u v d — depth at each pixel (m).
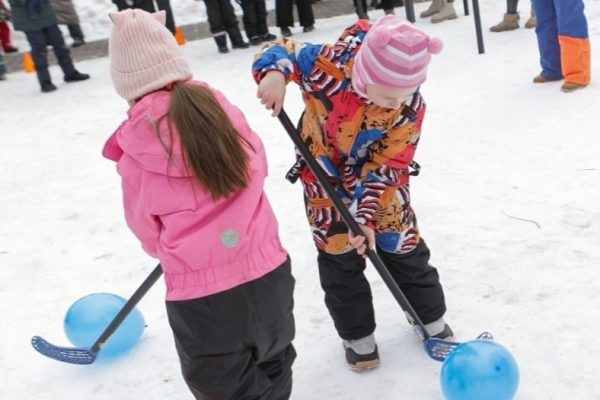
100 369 2.96
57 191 5.09
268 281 2.17
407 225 2.62
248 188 2.15
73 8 9.73
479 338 2.58
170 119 2.04
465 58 6.71
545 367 2.59
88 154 5.79
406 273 2.68
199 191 2.09
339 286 2.64
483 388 2.26
